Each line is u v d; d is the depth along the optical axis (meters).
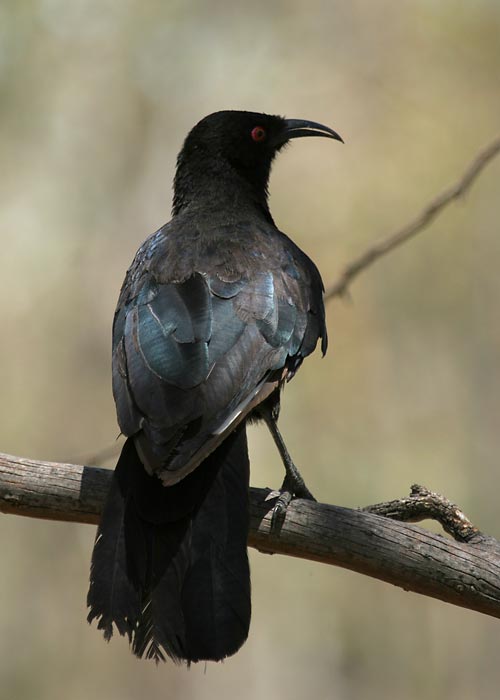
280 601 15.68
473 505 15.50
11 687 15.91
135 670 16.31
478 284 15.70
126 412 7.40
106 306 16.59
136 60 17.11
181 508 7.09
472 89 16.19
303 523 7.55
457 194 10.02
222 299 8.07
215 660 6.62
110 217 16.98
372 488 14.90
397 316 15.45
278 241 8.96
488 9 16.27
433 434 15.41
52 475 7.80
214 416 7.32
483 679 16.14
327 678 16.23
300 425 14.95
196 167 9.90
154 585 6.83
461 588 7.32
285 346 8.02
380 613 16.11
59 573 16.27
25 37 16.83
